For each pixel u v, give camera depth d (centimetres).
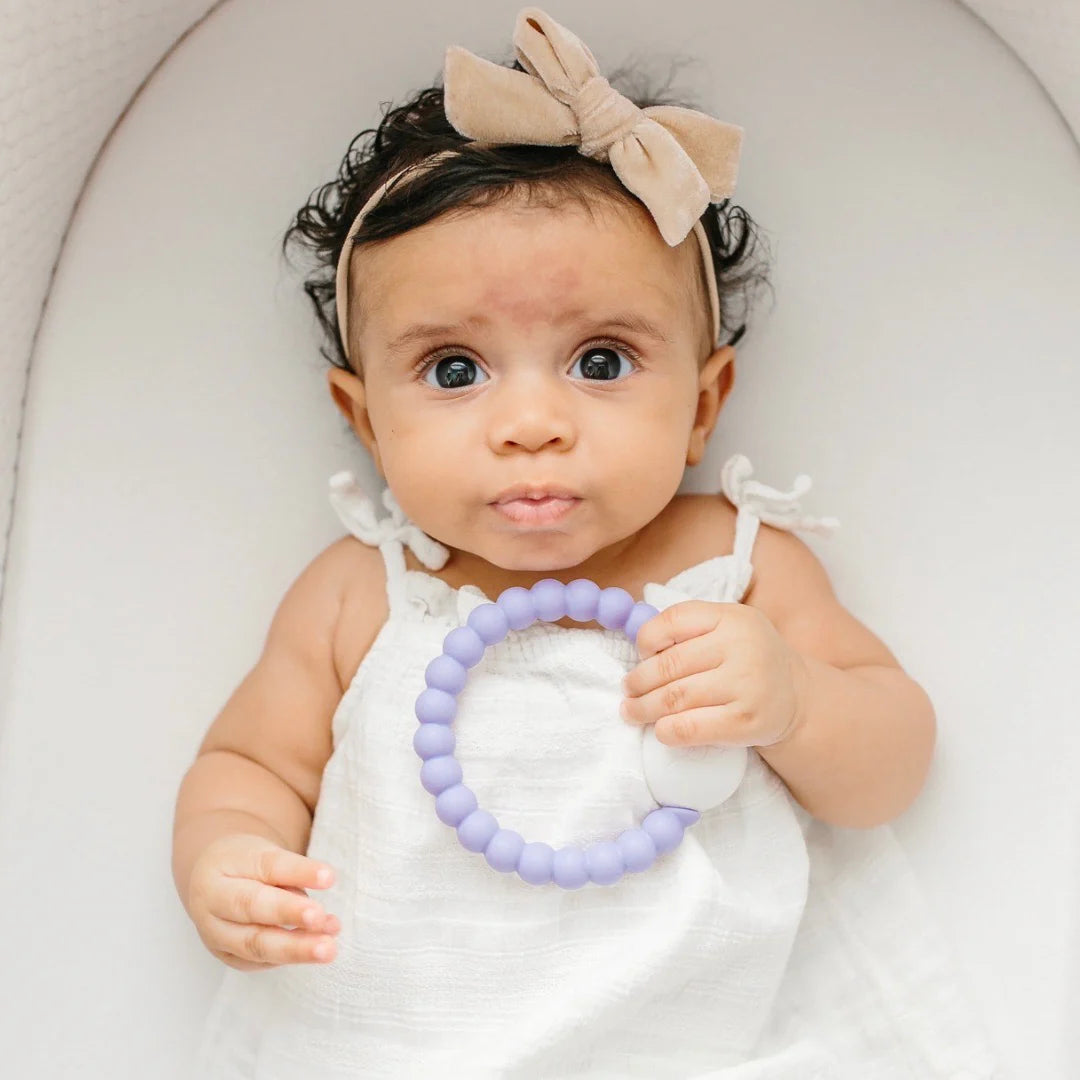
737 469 117
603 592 107
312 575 119
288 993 106
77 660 122
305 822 114
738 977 104
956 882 118
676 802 102
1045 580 121
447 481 103
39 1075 115
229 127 125
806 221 126
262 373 126
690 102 125
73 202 123
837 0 124
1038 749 118
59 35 108
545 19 100
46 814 120
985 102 124
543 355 103
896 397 125
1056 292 122
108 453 124
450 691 104
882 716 109
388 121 120
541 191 102
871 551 125
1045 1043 113
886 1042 113
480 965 102
